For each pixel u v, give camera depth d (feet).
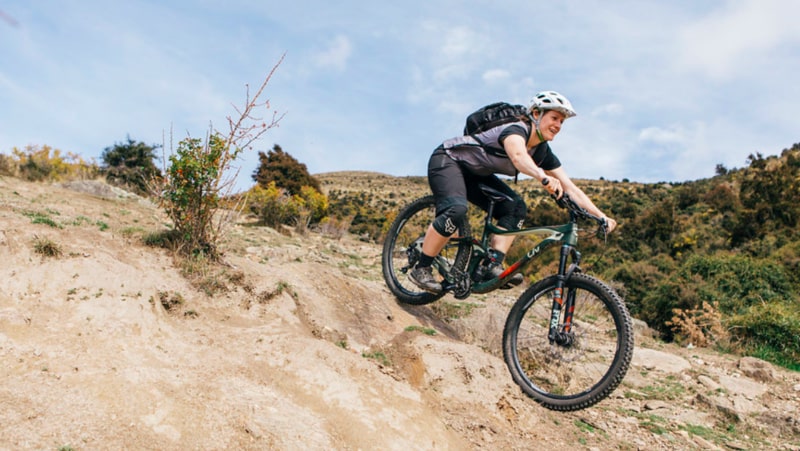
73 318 9.95
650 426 15.67
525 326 17.70
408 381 12.81
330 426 9.21
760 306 38.32
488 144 12.97
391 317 17.02
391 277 16.24
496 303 24.44
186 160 15.05
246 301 13.42
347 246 37.47
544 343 17.13
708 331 32.78
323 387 10.08
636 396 18.97
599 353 15.78
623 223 125.39
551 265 50.26
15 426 7.12
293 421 8.92
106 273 11.33
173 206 15.46
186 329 11.45
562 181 13.83
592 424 14.73
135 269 12.20
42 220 13.91
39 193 20.92
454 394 12.94
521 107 13.16
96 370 8.67
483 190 13.92
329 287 16.75
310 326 14.23
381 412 10.04
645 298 49.83
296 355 10.80
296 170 86.53
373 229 63.21
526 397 13.66
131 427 7.73
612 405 17.43
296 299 14.76
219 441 8.04
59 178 35.47
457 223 13.37
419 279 14.11
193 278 13.62
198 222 15.19
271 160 87.81
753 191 112.98
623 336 11.60
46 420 7.39
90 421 7.59
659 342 29.94
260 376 9.96
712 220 130.11
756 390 21.29
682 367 22.70
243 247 22.98
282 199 41.19
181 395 8.71
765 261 49.80
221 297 13.25
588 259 82.84
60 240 12.79
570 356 13.70
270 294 13.84
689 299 45.29
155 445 7.58
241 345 11.00
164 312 11.75
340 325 14.98
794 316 31.99
